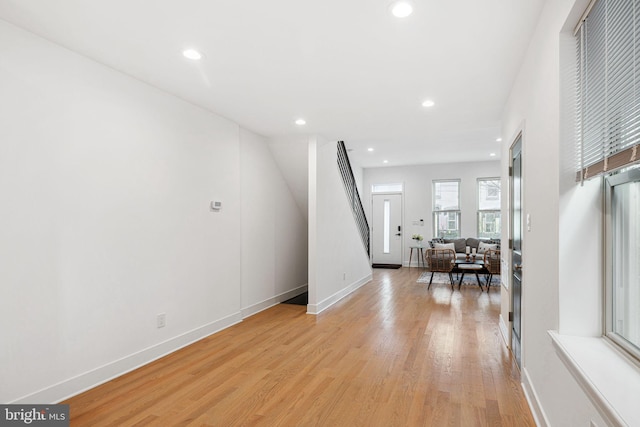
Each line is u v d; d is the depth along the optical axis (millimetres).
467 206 9531
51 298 2486
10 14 2182
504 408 2406
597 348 1559
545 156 2059
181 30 2379
